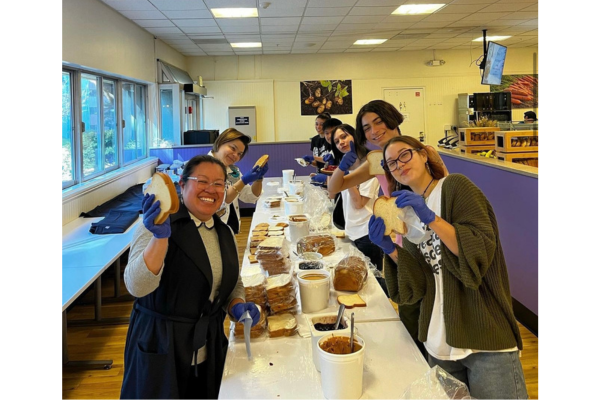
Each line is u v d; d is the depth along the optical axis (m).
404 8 5.83
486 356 1.24
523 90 9.48
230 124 9.25
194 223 1.35
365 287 1.81
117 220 3.77
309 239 2.20
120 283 4.00
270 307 1.51
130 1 4.93
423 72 9.41
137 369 1.29
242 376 1.20
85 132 4.78
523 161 3.82
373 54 9.33
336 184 2.25
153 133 7.01
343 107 9.40
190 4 5.20
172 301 1.28
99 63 4.77
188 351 1.29
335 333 1.16
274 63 9.24
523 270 3.02
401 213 1.29
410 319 1.59
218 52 8.64
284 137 9.41
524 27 7.18
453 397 1.07
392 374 1.19
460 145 5.00
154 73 6.94
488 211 1.26
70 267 2.65
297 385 1.15
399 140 1.38
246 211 7.04
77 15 4.24
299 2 5.34
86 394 2.35
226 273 1.39
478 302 1.22
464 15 6.29
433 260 1.33
